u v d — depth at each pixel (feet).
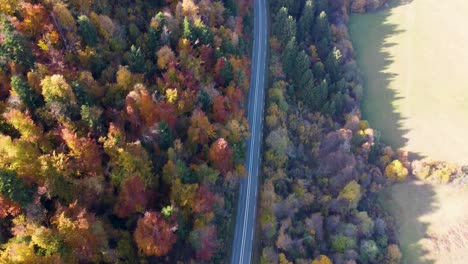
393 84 493.77
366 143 406.00
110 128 232.12
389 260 354.54
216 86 341.21
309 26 476.13
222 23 379.14
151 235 228.84
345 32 517.14
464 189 401.49
